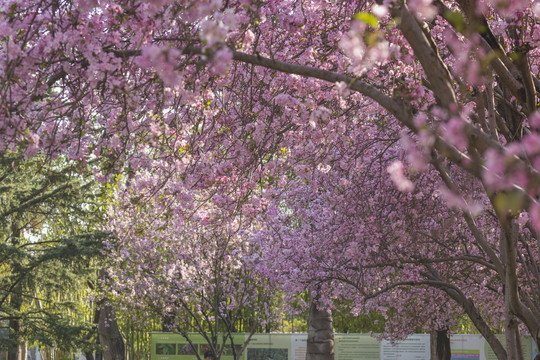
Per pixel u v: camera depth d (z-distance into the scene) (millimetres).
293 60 8430
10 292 22125
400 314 18016
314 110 6191
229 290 21562
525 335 20734
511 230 7309
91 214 23750
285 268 15125
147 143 7305
